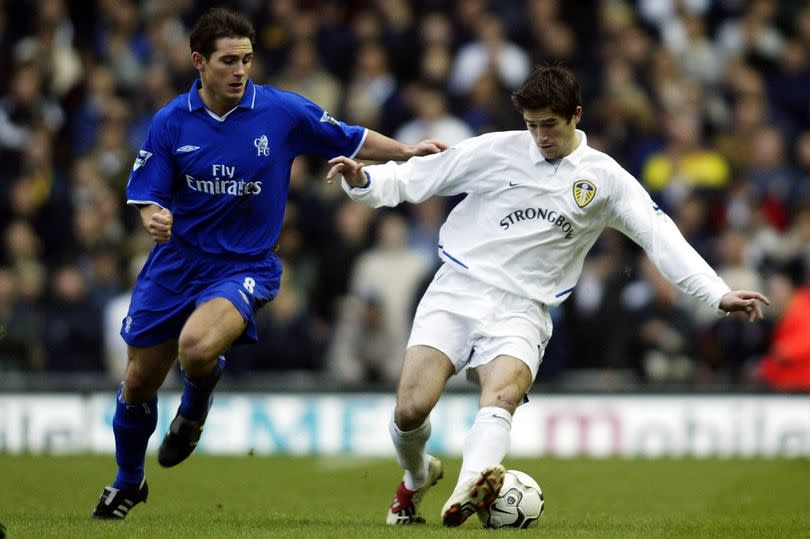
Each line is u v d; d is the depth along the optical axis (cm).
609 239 5050
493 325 2453
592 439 4528
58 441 4556
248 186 2467
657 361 4828
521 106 2417
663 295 4872
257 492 3388
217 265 2481
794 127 5978
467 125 5550
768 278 5125
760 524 2559
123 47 6212
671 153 5512
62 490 3316
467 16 6000
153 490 3403
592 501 3203
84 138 5978
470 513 2311
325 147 2562
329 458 4344
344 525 2464
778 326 4734
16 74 6150
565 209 2470
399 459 2514
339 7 6400
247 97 2467
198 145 2444
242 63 2397
